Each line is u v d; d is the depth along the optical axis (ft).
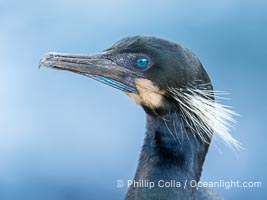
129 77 25.88
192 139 25.67
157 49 25.31
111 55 26.17
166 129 25.71
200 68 25.55
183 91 25.27
